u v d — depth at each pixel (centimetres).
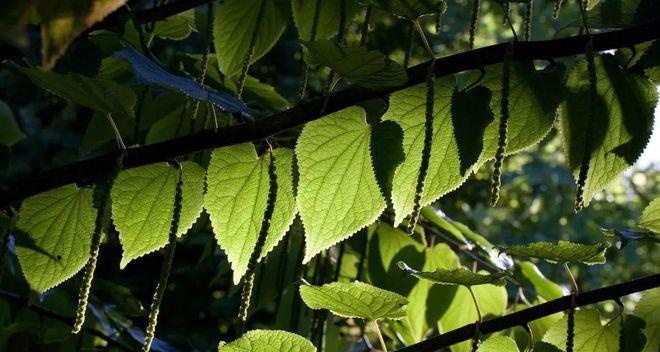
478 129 63
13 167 164
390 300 64
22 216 67
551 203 282
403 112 64
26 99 142
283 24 79
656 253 325
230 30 79
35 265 69
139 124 79
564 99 64
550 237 273
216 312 164
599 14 67
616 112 65
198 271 165
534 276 91
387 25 184
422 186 60
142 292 169
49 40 39
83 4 39
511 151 65
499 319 66
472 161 63
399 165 64
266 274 92
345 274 97
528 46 61
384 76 59
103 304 92
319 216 66
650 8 66
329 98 62
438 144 65
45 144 169
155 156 61
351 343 112
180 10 74
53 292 86
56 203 67
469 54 61
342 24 71
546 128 64
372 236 91
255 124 62
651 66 64
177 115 85
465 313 91
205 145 62
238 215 67
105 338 83
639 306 70
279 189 66
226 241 67
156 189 67
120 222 67
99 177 65
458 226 92
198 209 68
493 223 281
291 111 62
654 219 69
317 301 66
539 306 65
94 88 58
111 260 146
